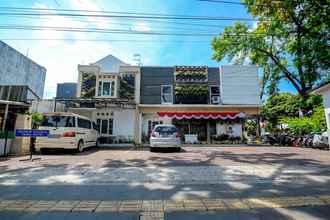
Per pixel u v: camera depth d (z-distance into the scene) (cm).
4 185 516
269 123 2723
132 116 2120
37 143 1150
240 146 1823
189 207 379
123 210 366
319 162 872
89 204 392
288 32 1841
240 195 445
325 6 1427
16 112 1273
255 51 2194
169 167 748
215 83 2283
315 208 373
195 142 2119
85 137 1337
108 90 2147
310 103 2000
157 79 2264
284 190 479
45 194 450
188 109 2164
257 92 2244
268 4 1585
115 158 997
